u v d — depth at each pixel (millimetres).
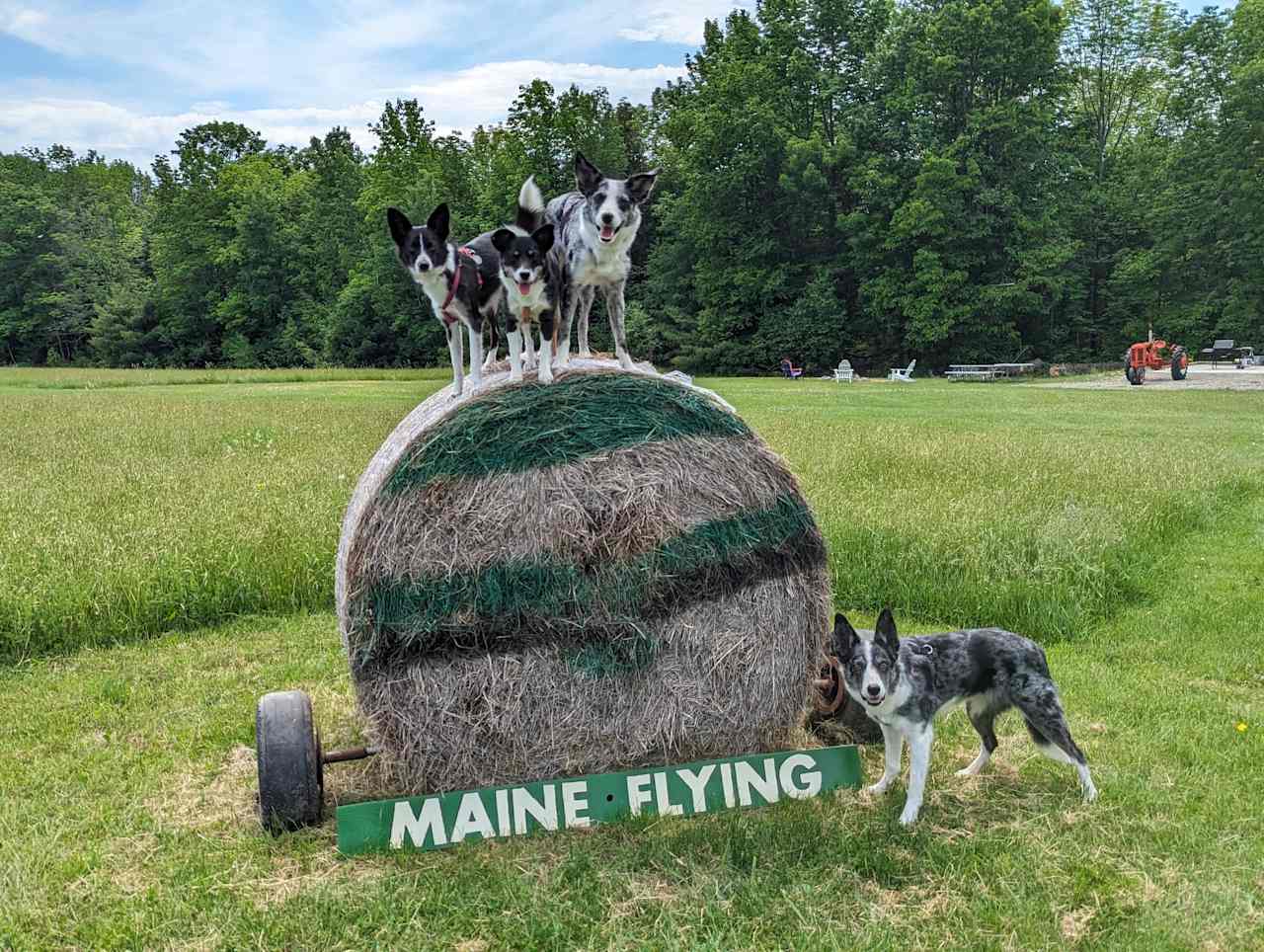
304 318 65562
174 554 8094
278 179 72500
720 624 4727
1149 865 3996
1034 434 17719
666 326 51062
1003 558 7992
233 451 15125
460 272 5020
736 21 48469
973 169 41656
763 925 3609
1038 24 42781
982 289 42656
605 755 4688
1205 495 11102
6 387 39719
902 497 10344
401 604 4355
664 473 4574
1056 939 3510
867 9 48781
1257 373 37781
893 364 47062
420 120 62562
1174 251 46562
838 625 4453
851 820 4488
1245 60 45438
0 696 6199
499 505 4402
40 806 4715
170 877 4078
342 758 4578
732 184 46625
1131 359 33594
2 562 7961
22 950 3582
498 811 4441
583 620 4547
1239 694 5957
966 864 4020
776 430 17906
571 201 5555
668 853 4148
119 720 5840
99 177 101438
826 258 48438
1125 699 5812
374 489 4316
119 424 20375
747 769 4707
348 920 3713
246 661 6926
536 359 4969
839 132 46969
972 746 5371
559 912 3713
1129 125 57938
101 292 75375
